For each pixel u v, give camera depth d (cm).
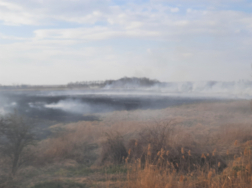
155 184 444
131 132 1257
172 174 520
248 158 537
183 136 808
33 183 582
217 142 948
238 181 440
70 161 862
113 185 506
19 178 643
